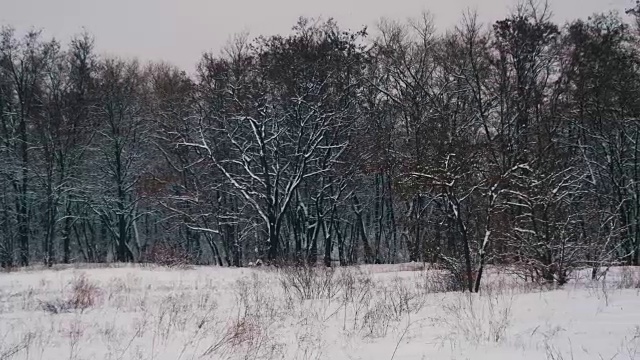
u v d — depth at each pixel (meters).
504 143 24.73
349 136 36.44
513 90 31.78
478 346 7.47
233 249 40.56
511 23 31.61
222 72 36.31
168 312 10.95
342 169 36.03
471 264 14.70
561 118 30.05
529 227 14.23
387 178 37.50
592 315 9.05
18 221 39.62
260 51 35.97
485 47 32.69
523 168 14.91
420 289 15.20
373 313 10.03
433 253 15.40
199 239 44.62
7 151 39.16
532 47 31.48
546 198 13.88
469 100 34.06
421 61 36.59
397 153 33.88
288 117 35.69
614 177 32.19
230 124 36.91
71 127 38.72
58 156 39.75
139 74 43.16
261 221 37.19
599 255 14.12
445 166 14.38
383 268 26.22
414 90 35.94
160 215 45.22
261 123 33.19
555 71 32.00
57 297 13.91
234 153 38.09
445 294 13.05
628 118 29.50
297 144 33.69
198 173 39.16
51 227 38.88
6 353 7.01
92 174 41.34
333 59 35.69
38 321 9.89
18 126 39.94
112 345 7.80
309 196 38.34
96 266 26.47
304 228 38.84
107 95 40.59
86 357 6.98
